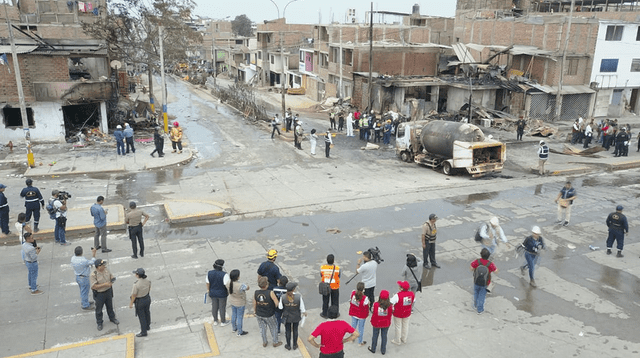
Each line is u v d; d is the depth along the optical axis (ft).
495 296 37.73
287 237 49.42
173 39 135.44
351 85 141.90
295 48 212.84
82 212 54.03
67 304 35.76
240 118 128.98
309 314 34.76
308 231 51.08
